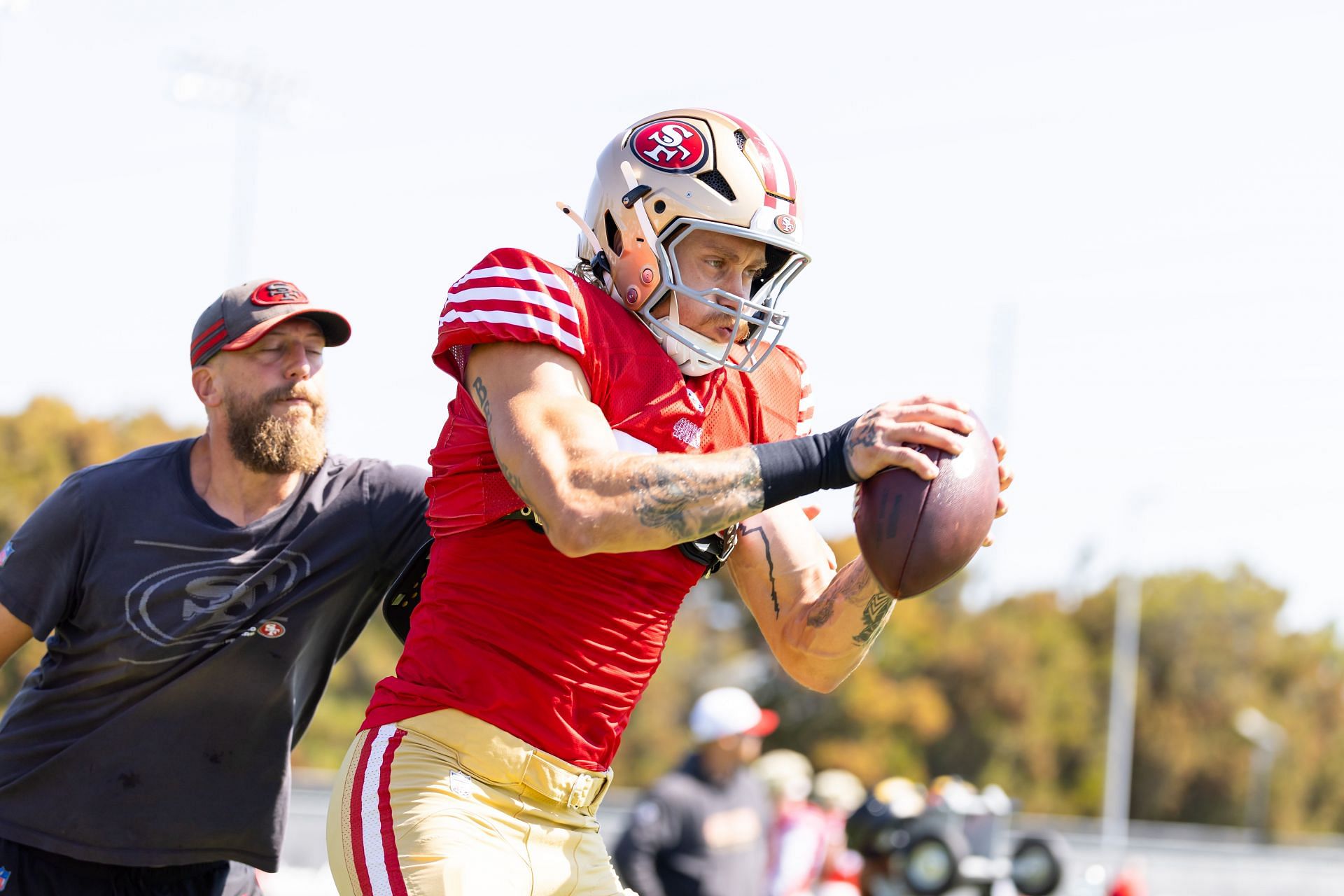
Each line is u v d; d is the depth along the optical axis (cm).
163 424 8244
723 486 716
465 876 740
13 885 1015
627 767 10312
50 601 991
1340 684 13962
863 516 756
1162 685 13012
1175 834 12662
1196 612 13150
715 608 11075
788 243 806
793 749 10550
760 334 814
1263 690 13400
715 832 1948
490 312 753
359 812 774
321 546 1024
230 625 1000
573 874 803
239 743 1030
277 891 2916
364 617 1091
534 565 780
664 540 711
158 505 1003
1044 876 2881
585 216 851
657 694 10581
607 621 792
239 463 1015
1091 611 12631
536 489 713
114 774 1005
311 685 1082
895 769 10488
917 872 2700
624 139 832
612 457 714
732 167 799
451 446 799
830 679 891
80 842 1005
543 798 794
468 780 773
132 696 1002
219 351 1015
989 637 11406
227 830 1034
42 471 7781
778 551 905
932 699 10950
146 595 986
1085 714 11862
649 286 800
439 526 808
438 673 787
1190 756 12825
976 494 751
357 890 763
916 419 752
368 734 797
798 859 2717
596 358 775
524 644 778
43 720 1014
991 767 11075
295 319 1024
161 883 1048
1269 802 13162
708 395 841
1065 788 11625
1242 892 5772
